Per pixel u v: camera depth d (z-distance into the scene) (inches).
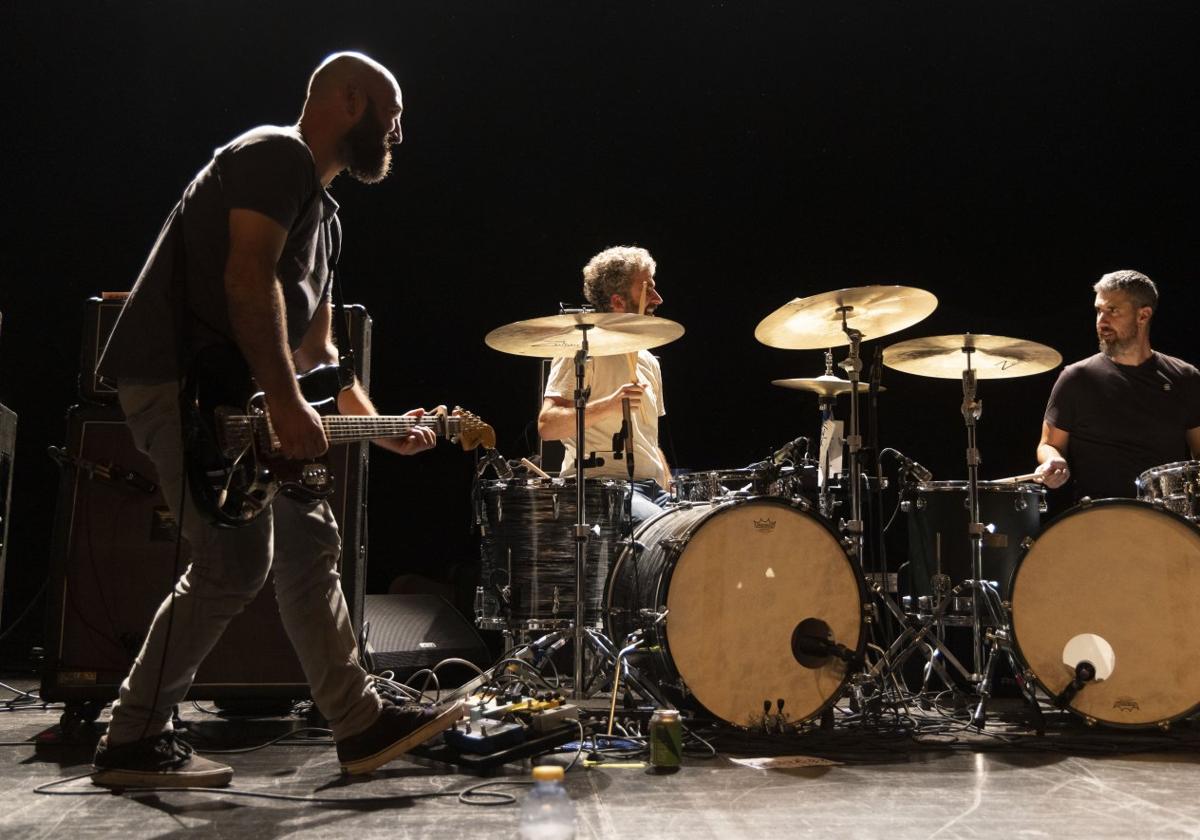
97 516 118.5
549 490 136.3
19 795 84.7
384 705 93.4
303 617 91.1
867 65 231.3
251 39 220.1
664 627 111.7
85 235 218.1
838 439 150.3
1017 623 120.8
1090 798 85.4
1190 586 120.0
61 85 215.2
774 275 237.3
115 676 115.8
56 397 219.5
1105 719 118.8
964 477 231.1
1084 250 226.4
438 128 233.1
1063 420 160.6
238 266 79.1
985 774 95.5
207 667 119.5
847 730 120.0
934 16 226.4
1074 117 224.7
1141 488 137.8
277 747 107.6
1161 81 218.2
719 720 113.5
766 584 117.0
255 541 86.1
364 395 102.1
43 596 219.0
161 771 86.3
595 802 83.2
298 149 83.5
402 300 234.4
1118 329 159.2
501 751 95.1
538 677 127.5
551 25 230.8
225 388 81.0
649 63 233.6
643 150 236.2
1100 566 121.1
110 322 121.7
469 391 234.7
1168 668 119.1
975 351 138.3
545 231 236.4
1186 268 219.1
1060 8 221.0
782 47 232.5
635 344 138.2
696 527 114.0
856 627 119.6
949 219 232.5
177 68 218.4
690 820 77.4
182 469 82.0
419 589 205.8
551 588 135.6
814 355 236.5
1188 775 95.6
